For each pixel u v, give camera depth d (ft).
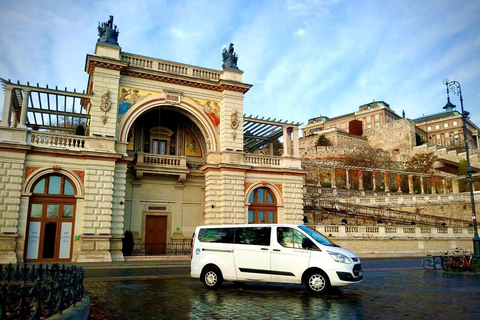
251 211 93.66
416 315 28.89
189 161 98.53
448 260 64.03
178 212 93.66
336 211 131.85
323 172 209.67
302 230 41.32
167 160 92.89
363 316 28.40
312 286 38.91
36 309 20.12
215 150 92.89
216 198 89.97
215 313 29.48
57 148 74.79
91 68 84.43
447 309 31.17
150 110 93.56
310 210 128.67
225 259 42.73
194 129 101.09
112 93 82.64
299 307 31.83
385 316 28.45
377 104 368.68
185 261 79.87
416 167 241.76
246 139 112.57
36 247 72.18
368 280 50.60
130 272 59.82
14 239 69.56
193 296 37.45
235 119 93.86
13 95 80.89
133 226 88.74
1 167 70.64
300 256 39.96
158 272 60.34
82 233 74.49
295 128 103.04
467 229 114.32
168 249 90.17
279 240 41.50
